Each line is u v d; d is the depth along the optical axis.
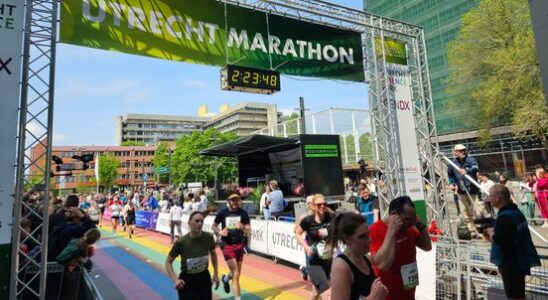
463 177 7.88
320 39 8.80
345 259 2.29
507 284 3.87
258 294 6.69
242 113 117.44
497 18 25.39
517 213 3.93
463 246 5.50
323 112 33.09
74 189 82.38
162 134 136.12
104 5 6.12
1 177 4.41
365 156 32.69
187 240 4.26
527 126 23.25
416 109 9.93
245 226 6.07
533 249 3.87
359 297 2.23
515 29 24.70
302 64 8.42
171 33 6.79
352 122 33.69
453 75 30.72
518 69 22.73
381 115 9.11
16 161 4.54
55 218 8.03
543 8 3.15
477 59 27.55
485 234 5.68
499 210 4.04
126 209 15.82
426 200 9.58
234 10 7.62
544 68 3.14
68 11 5.78
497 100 25.42
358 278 2.26
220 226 6.33
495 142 40.69
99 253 12.10
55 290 5.14
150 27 6.57
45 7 5.07
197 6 7.16
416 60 9.93
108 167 88.50
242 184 21.84
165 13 6.77
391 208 3.18
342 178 15.62
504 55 23.70
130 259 10.80
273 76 7.57
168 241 14.12
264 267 8.83
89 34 5.93
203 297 4.20
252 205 15.84
